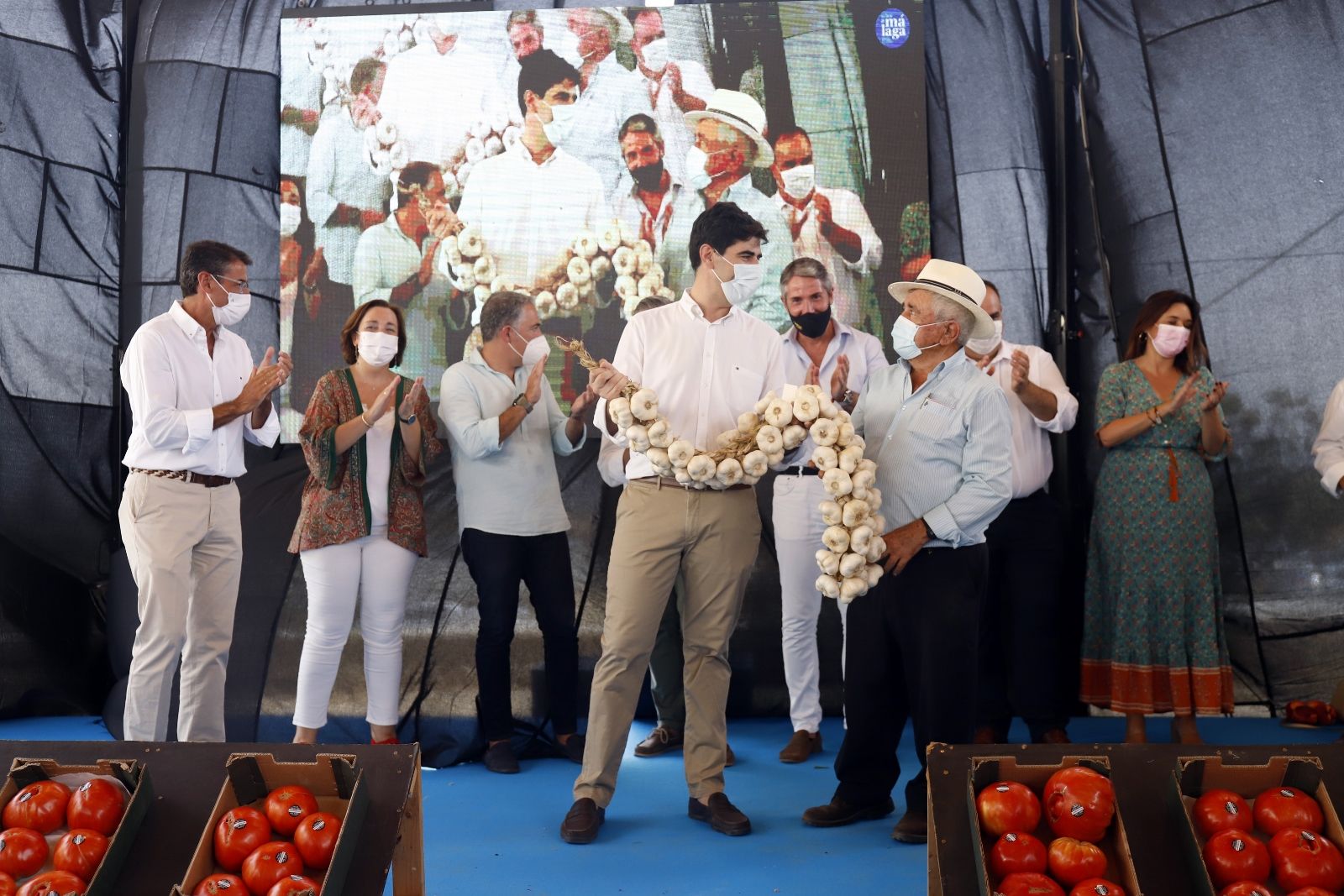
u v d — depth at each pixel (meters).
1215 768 2.05
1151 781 2.08
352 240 4.69
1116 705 3.98
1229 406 4.56
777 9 4.67
